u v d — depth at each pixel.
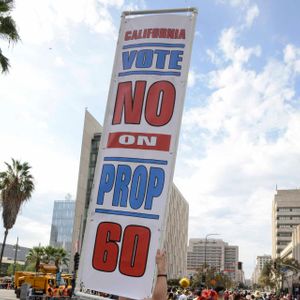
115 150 5.19
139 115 5.21
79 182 66.00
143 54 5.40
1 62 19.09
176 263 99.88
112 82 5.48
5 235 35.88
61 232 154.25
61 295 32.25
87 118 69.50
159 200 4.88
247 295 27.20
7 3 18.97
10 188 35.38
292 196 153.12
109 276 4.84
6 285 55.66
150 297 4.63
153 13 5.51
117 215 4.97
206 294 12.82
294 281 83.31
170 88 5.20
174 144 5.01
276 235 152.75
